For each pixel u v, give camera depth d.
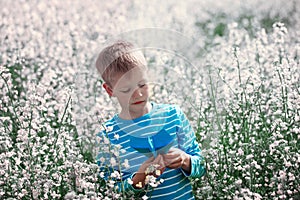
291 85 4.04
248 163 3.64
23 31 6.40
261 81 4.23
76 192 3.47
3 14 7.49
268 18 7.97
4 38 6.17
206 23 8.27
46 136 3.99
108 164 3.28
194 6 8.84
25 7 7.32
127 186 3.17
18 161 3.66
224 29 7.84
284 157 3.62
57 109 4.64
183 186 3.21
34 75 5.29
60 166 3.67
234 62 4.58
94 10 8.17
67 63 5.77
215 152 3.67
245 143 3.74
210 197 3.56
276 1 8.27
